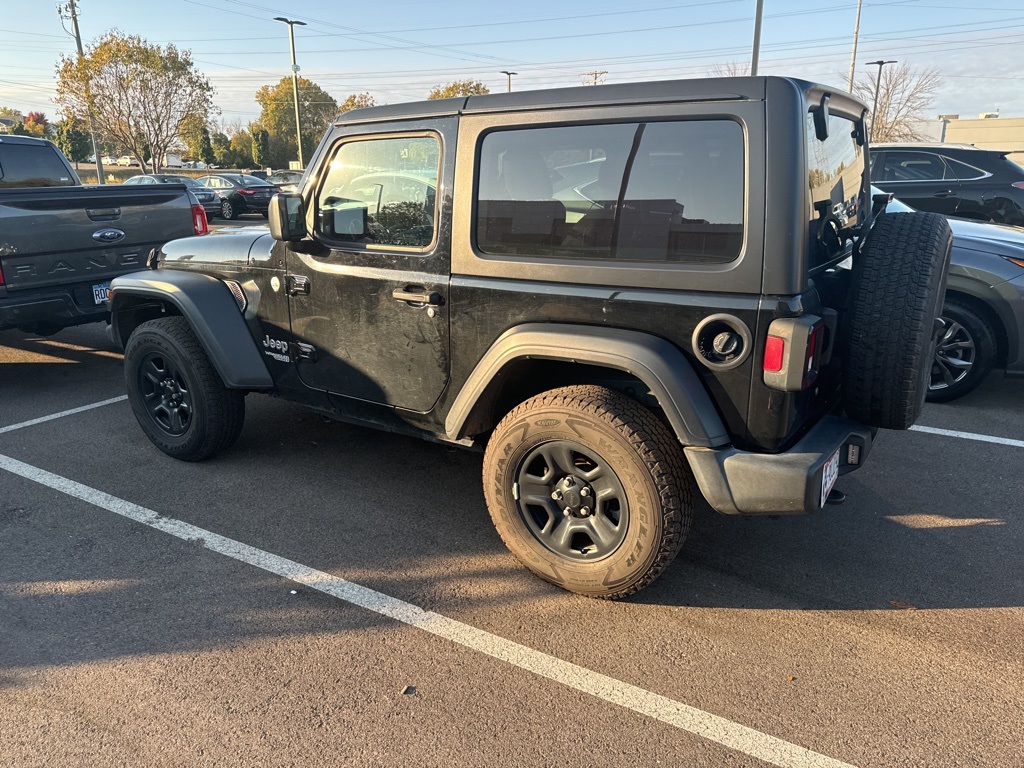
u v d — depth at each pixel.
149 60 32.91
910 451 4.33
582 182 2.63
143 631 2.73
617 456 2.59
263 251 3.65
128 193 5.74
